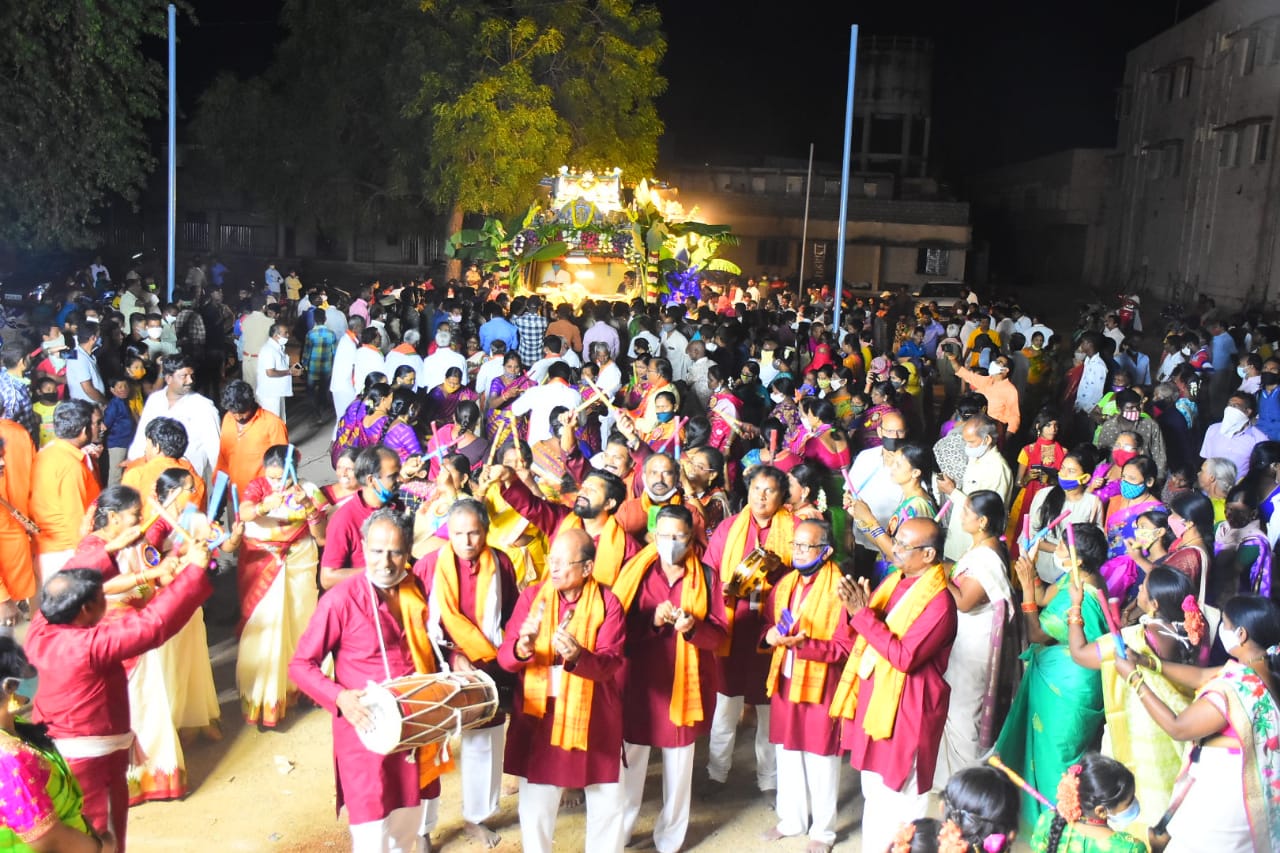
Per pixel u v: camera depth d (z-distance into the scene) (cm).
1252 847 437
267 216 2950
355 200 2761
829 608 546
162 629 467
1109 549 724
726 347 1379
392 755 481
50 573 724
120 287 2170
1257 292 2870
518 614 512
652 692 544
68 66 1903
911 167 4734
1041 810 542
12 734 375
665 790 560
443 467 637
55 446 720
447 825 593
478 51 2378
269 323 1504
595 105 2477
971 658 569
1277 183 2811
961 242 4138
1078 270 4400
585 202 2000
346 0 2559
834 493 816
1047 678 537
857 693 530
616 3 2514
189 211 3550
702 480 684
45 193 1944
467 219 3033
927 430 1628
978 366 1597
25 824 364
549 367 1009
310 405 1667
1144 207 3822
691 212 3375
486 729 563
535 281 2030
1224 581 722
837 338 1264
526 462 679
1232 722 433
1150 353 2628
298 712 712
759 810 621
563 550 489
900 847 364
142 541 570
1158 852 435
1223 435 1001
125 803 487
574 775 502
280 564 677
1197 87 3350
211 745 667
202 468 850
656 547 541
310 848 564
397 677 486
